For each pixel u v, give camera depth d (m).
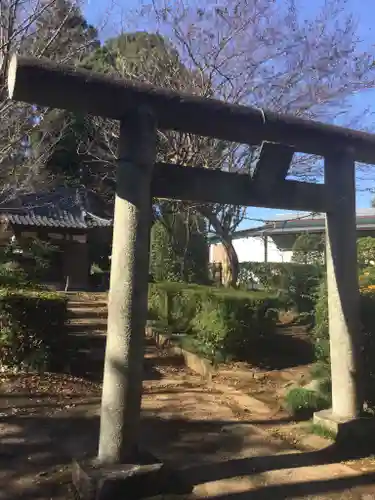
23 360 6.45
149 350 8.52
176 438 4.71
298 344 8.09
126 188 3.63
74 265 19.66
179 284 10.43
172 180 3.98
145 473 3.42
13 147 7.80
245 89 8.75
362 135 4.64
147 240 3.65
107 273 20.14
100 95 3.52
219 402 5.89
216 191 4.14
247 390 6.32
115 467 3.44
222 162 8.84
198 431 4.90
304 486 3.71
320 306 5.77
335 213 4.68
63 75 3.38
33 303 6.47
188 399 6.01
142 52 9.20
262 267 14.40
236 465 4.08
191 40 8.88
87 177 18.12
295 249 14.99
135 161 3.63
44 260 15.87
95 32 7.77
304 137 4.33
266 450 4.42
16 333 6.41
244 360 7.47
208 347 7.59
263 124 4.11
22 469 3.91
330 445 4.47
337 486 3.72
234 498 3.51
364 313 4.94
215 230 10.30
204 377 7.08
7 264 11.26
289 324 9.59
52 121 9.24
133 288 3.57
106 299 13.30
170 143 8.67
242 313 7.54
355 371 4.64
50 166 16.66
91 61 9.13
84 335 8.91
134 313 3.56
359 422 4.55
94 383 6.45
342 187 4.67
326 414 4.79
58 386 6.11
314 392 5.46
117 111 3.64
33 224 18.30
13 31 6.04
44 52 6.38
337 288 4.70
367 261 11.96
